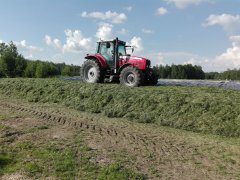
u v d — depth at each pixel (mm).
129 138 8766
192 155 7582
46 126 9617
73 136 8695
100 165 6812
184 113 10953
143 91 13055
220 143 8648
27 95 15383
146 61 15703
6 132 8781
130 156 7352
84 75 17219
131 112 11703
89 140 8398
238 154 7727
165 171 6633
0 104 13500
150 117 11133
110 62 16734
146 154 7516
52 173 6410
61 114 11602
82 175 6336
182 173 6555
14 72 36062
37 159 7047
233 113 10352
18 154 7312
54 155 7254
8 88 16938
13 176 6293
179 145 8328
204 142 8703
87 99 13484
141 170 6637
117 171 6508
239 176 6461
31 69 36531
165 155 7520
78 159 7074
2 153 7336
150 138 8875
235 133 9508
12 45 39188
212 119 10273
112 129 9695
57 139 8375
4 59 35469
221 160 7305
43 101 14438
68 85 15352
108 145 8062
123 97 12781
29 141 8148
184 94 12188
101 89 13945
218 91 12961
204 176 6438
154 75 16344
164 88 13867
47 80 17984
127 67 15352
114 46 16594
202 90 13148
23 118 10664
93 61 16891
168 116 11039
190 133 9719
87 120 10805
